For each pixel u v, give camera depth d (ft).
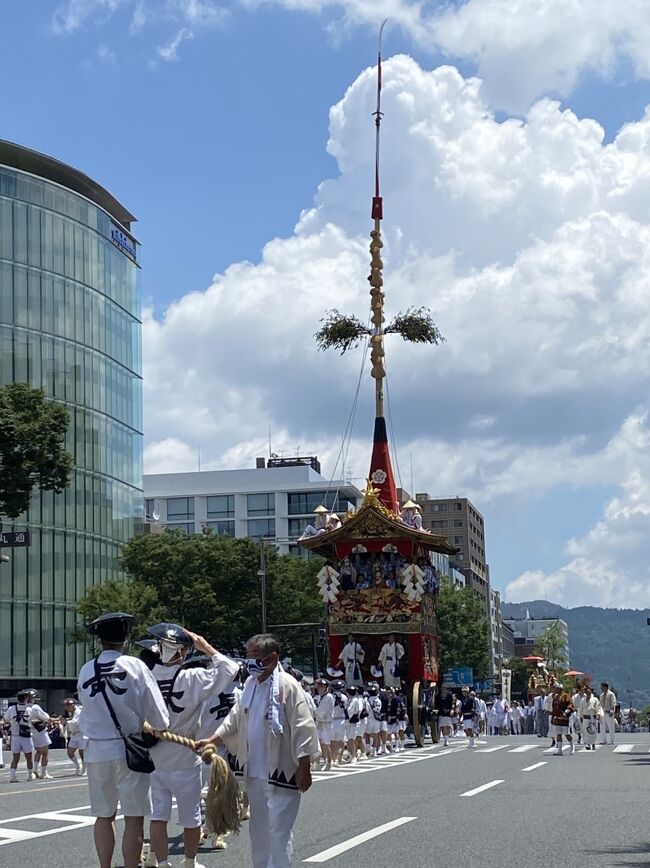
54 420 125.90
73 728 100.53
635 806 57.82
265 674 30.78
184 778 35.70
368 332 153.58
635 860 38.55
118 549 280.72
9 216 257.55
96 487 272.51
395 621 135.13
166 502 453.17
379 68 165.89
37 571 253.24
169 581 217.36
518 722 208.13
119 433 287.69
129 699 31.19
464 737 162.09
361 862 38.17
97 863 38.65
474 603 353.31
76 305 271.08
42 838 45.98
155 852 35.70
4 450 122.72
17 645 246.88
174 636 36.45
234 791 31.32
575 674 230.48
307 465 450.71
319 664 258.37
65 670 256.73
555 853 40.32
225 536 229.45
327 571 137.28
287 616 226.38
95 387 274.98
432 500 633.61
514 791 67.36
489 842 43.45
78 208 274.98
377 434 151.23
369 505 135.23
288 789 30.14
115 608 206.39
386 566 136.98
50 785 84.17
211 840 43.80
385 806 58.13
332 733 95.25
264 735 30.27
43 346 260.62
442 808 56.95
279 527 442.91
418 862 38.11
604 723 143.74
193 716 36.17
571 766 92.48
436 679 143.02
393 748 124.98
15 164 271.28
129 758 31.07
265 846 30.48
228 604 219.41
